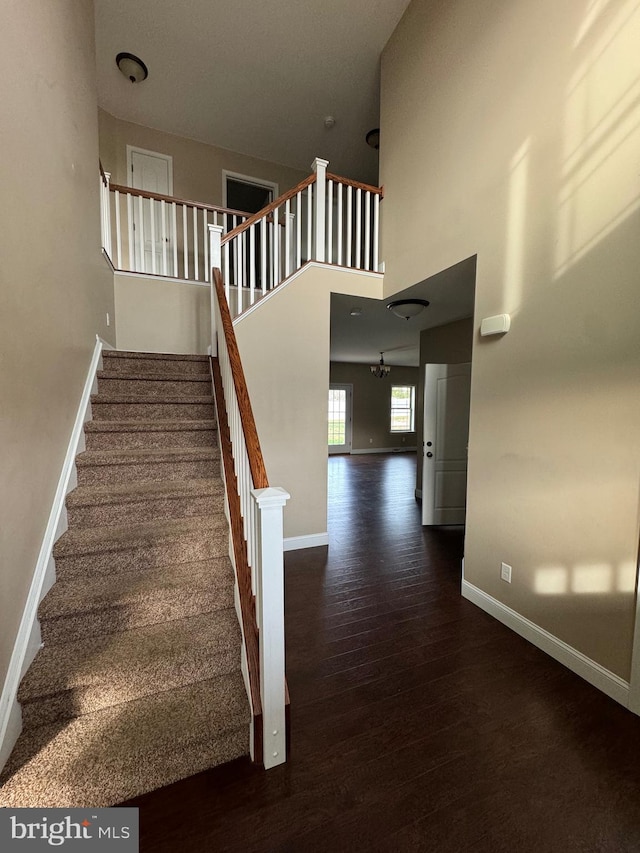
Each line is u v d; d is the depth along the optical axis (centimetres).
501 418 234
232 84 416
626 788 134
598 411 179
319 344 348
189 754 135
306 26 342
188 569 194
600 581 179
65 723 138
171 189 505
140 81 411
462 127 258
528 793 132
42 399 175
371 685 184
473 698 175
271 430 337
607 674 177
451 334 495
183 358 328
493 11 230
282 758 142
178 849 114
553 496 202
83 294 259
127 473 234
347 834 119
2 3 142
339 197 349
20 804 118
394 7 320
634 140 161
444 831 120
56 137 205
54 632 159
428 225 296
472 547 262
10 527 137
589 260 180
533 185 207
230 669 161
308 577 301
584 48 178
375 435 1067
